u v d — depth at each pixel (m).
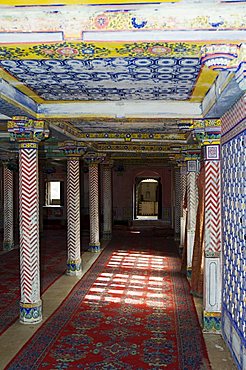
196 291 8.54
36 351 5.73
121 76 4.80
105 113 6.48
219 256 6.43
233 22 3.18
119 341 6.10
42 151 13.97
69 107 6.55
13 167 14.38
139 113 6.48
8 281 10.02
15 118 6.60
